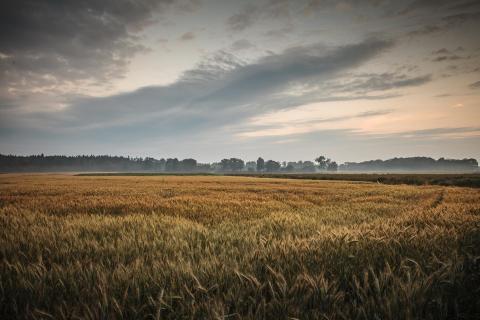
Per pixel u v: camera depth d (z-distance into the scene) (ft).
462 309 8.09
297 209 42.47
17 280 10.16
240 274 9.47
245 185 117.60
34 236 17.70
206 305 7.80
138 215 29.43
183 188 89.66
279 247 13.33
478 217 23.57
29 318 7.77
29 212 31.12
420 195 70.23
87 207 38.75
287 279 9.66
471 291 8.64
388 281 9.23
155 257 13.48
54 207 38.60
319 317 7.51
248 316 7.45
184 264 11.51
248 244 16.47
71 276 10.30
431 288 8.55
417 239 14.43
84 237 18.44
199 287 8.65
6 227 21.59
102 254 13.97
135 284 9.34
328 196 66.59
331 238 14.90
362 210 41.14
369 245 13.51
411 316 7.18
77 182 137.49
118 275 10.17
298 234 21.40
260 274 10.36
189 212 35.37
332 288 8.77
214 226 26.58
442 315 7.54
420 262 10.68
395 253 12.10
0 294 8.93
